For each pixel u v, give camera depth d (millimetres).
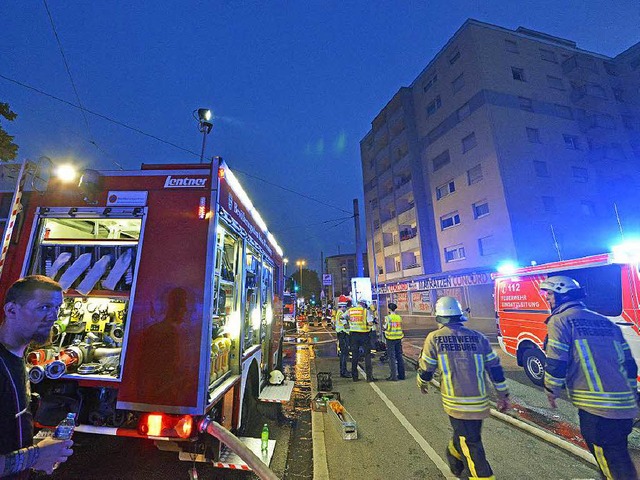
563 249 20141
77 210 3008
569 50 25812
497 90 22156
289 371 8562
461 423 2648
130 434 2531
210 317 2652
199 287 2688
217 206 2902
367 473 3305
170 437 2445
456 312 2959
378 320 12109
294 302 18766
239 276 3797
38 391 2738
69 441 1534
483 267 20203
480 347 2805
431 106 27375
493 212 20750
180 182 2977
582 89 23875
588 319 2691
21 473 1377
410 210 28750
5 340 1448
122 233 3586
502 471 3291
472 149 22562
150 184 3004
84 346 2947
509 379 6637
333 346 12844
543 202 20656
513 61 23281
